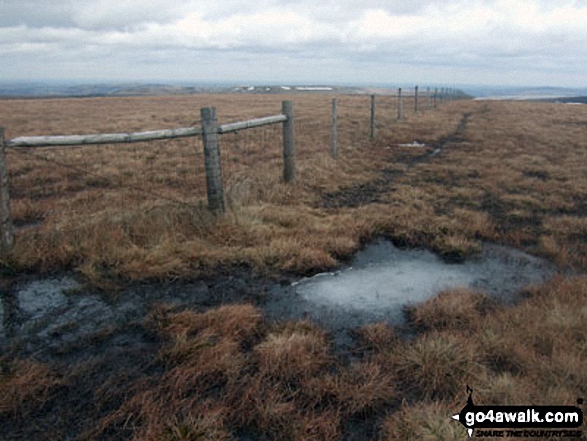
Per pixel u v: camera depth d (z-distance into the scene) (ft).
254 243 17.48
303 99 160.56
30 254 15.28
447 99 177.68
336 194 27.61
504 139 53.36
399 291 14.61
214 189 19.25
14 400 8.60
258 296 13.92
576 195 28.30
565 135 57.98
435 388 9.23
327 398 8.94
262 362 9.93
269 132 55.88
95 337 11.20
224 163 36.42
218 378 9.48
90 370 9.84
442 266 17.02
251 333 11.44
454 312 12.36
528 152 44.39
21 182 29.96
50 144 15.23
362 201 26.20
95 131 57.16
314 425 8.08
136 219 18.39
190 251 16.16
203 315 12.03
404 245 19.36
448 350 10.09
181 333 11.20
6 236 15.24
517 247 19.10
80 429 8.07
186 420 7.98
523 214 23.62
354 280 15.53
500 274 16.19
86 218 19.38
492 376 9.39
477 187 30.27
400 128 61.72
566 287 13.82
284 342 10.42
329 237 18.54
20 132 55.57
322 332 11.48
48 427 8.11
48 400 8.85
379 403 8.84
